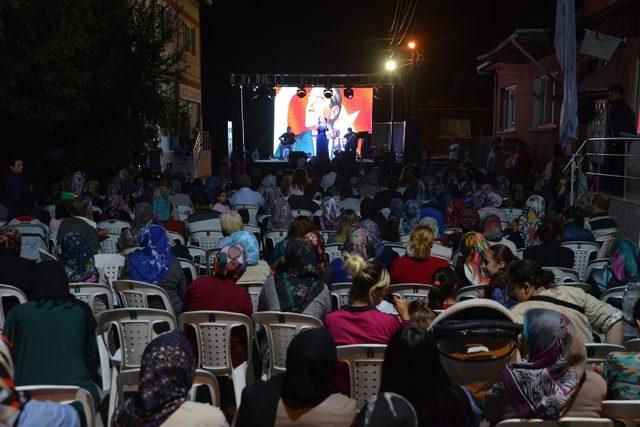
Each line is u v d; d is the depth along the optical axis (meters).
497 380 3.59
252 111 37.47
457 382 3.62
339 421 2.94
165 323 5.14
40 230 8.30
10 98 13.13
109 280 7.25
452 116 46.34
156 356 2.85
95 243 7.91
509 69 27.00
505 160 22.77
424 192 14.66
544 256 6.84
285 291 4.89
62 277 4.38
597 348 4.21
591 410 3.36
